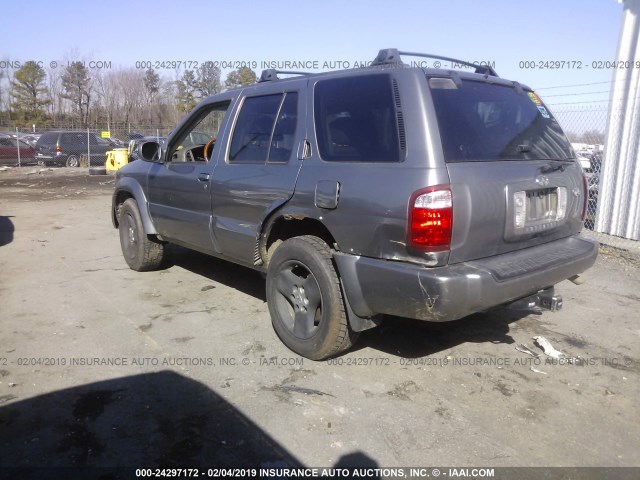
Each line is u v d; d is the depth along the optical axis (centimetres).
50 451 281
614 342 432
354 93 362
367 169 337
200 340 425
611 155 831
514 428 308
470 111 345
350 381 360
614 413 325
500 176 332
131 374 366
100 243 784
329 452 285
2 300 518
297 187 380
